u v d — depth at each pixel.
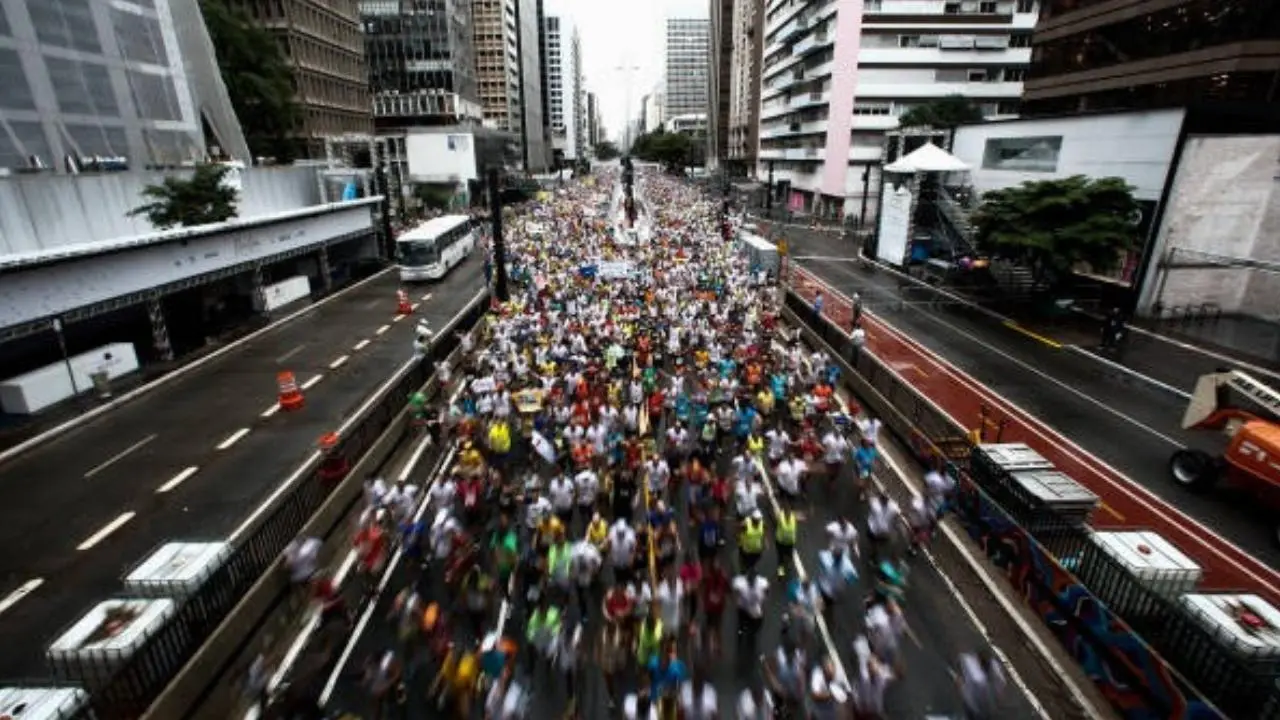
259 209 40.72
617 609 11.00
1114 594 10.52
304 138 65.62
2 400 21.39
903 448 18.94
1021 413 21.62
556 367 22.73
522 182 103.88
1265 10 29.78
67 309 22.78
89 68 30.53
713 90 164.62
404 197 74.75
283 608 12.06
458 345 27.58
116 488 17.00
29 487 17.09
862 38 71.38
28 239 24.14
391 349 29.75
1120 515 15.67
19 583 13.15
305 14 66.06
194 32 41.00
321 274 45.44
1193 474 16.59
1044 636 11.64
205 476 17.64
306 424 21.19
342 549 14.09
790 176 95.00
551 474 17.00
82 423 21.30
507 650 10.02
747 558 13.27
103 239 27.88
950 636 11.67
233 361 28.06
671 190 115.31
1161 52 35.34
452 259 49.78
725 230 54.69
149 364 27.22
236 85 51.00
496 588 12.66
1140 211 31.95
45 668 10.80
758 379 21.52
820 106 80.88
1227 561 13.96
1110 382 24.45
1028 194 32.00
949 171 44.88
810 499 16.23
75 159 29.67
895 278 44.44
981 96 72.25
